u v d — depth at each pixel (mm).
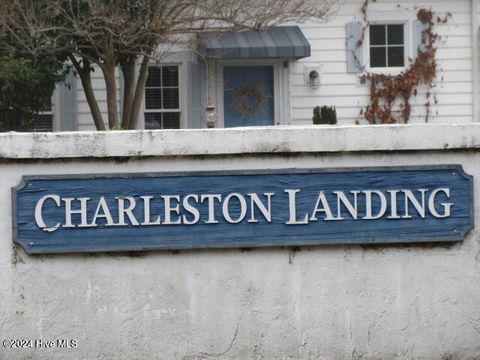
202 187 9289
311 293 9398
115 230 9250
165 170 9281
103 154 9188
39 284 9266
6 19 18547
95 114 21859
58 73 22547
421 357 9445
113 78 19859
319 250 9406
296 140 9297
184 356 9328
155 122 25328
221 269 9359
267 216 9312
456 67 25891
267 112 25734
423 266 9477
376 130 9336
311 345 9391
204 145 9242
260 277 9383
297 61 25594
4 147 9125
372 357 9422
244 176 9305
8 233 9219
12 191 9164
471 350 9469
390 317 9453
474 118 25891
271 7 21172
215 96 25422
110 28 18688
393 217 9391
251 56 23953
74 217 9234
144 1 18859
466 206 9430
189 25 21203
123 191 9250
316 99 25688
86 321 9289
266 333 9375
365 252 9445
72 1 18688
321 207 9352
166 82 25312
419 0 25750
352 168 9352
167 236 9273
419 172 9406
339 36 25641
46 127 24562
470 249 9500
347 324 9422
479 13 25844
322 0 24938
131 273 9312
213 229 9305
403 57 25922
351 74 25688
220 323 9352
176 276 9344
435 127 9367
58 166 9227
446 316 9477
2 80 19453
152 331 9312
